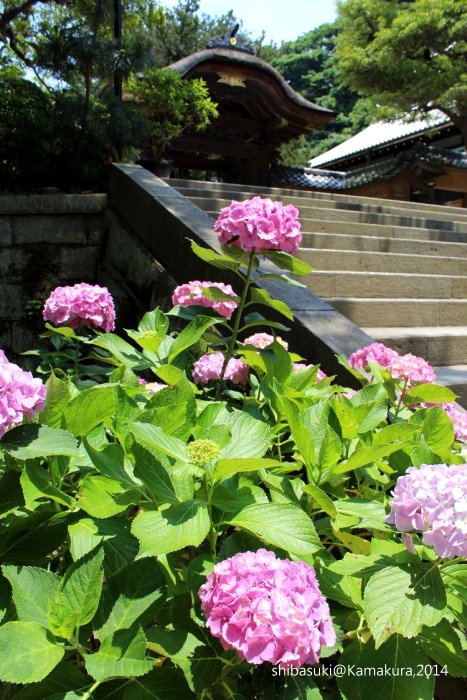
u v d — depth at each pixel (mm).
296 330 3102
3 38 9695
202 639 1182
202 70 13109
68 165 6504
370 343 2898
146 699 1083
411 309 4871
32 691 1069
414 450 1550
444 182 19422
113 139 6688
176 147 15125
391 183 17781
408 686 1180
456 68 15266
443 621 1272
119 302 5250
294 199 7801
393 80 16250
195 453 1209
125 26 10844
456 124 17188
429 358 4203
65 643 1090
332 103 38844
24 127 6199
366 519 1402
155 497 1285
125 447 1395
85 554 1096
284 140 15961
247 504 1271
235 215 2057
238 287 3533
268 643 995
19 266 5855
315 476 1504
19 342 5812
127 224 5480
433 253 6863
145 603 1141
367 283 5223
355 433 1647
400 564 1241
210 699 1159
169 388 1510
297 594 1035
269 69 13383
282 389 1874
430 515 1150
